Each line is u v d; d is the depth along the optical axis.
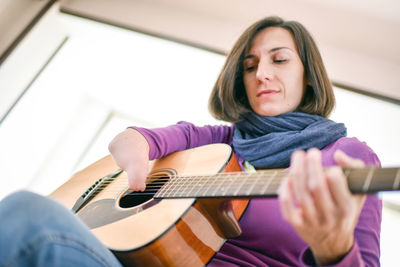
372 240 0.81
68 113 2.93
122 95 2.96
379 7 2.08
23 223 0.60
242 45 1.21
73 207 1.16
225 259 0.88
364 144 0.98
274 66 1.16
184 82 2.68
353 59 2.27
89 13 2.53
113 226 0.92
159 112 2.99
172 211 0.85
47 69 2.66
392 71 2.21
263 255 0.88
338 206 0.57
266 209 0.92
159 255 0.81
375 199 0.88
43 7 2.53
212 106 1.31
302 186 0.56
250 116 1.19
